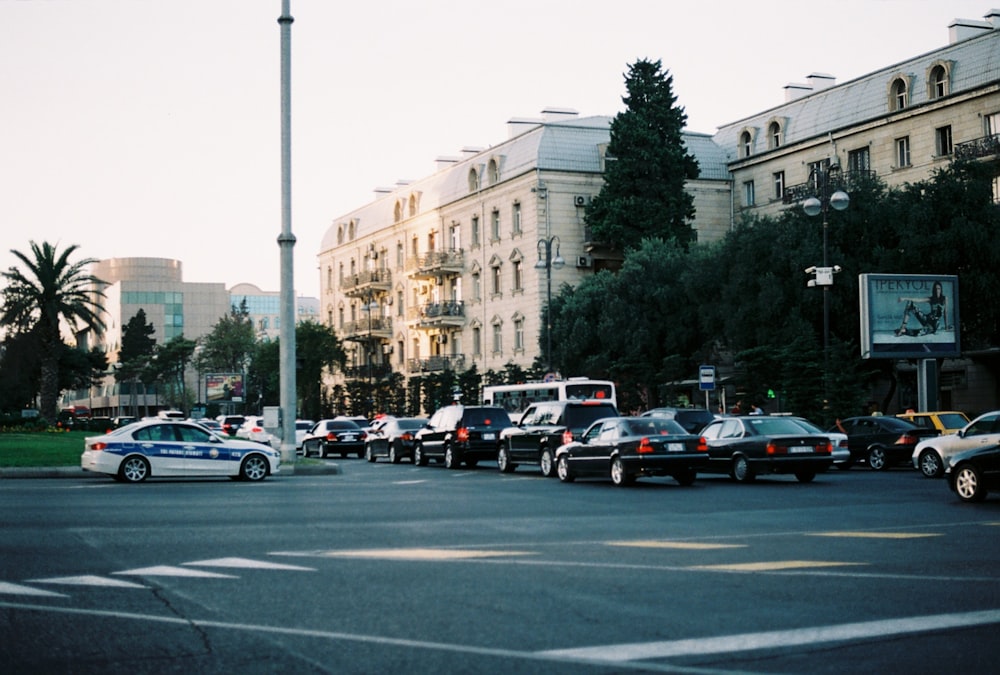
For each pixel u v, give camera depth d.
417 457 37.50
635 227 62.25
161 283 182.50
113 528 15.19
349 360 95.56
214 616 8.44
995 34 51.03
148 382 131.62
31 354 76.62
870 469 32.62
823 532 14.25
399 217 86.12
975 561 11.23
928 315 39.09
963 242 42.06
